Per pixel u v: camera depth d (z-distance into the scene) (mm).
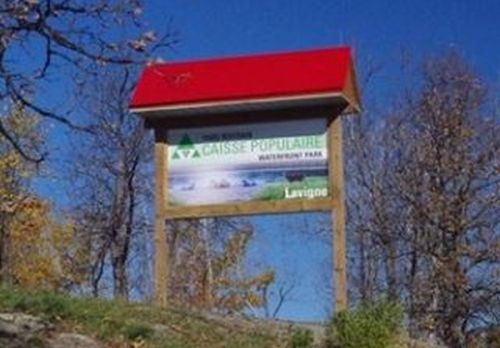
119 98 31172
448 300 29719
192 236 36625
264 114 18922
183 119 19281
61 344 14766
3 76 12109
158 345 15438
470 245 30172
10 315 15562
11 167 33375
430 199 30609
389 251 31641
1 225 36406
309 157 18656
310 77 18516
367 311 17000
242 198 18875
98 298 17797
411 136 32406
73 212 35281
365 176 32812
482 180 30609
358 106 19188
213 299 36469
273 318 19922
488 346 29234
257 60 19062
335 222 18281
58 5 11711
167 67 19156
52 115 12805
